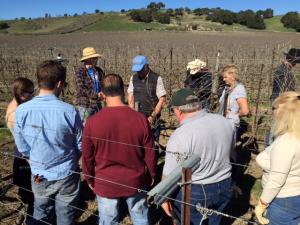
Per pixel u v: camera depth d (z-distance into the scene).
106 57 17.23
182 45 40.22
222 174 3.37
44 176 3.47
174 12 102.44
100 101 6.48
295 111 2.91
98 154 3.40
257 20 85.88
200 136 3.19
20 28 95.62
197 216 3.41
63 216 3.65
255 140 7.45
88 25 89.19
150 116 5.65
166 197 2.57
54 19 101.56
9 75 14.98
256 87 10.68
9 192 5.35
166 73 11.00
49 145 3.41
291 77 7.02
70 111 3.46
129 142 3.34
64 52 23.77
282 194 3.01
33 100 3.45
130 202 3.52
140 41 50.25
